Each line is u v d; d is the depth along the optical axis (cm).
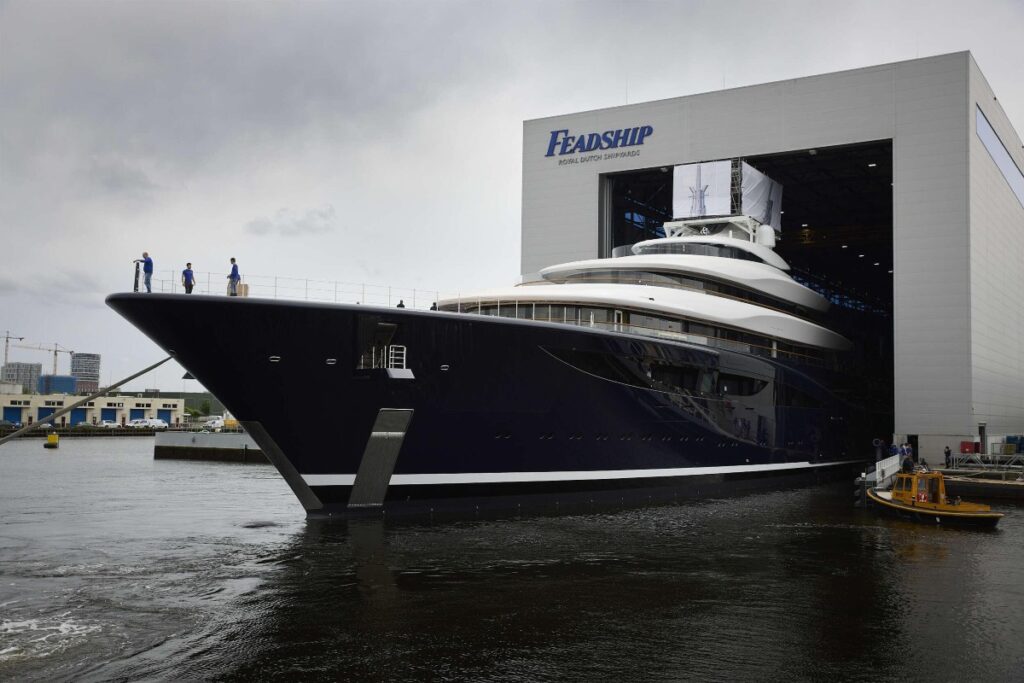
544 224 5184
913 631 1405
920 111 4184
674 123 4806
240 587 1648
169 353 2138
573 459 2670
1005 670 1221
